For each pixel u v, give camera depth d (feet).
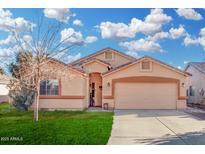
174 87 84.89
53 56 62.49
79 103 79.05
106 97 84.99
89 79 93.71
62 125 50.67
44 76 60.49
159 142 38.83
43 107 79.05
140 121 57.77
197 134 44.34
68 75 71.82
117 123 54.90
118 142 38.75
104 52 101.04
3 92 106.01
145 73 84.99
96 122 54.44
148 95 84.89
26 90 75.25
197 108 90.27
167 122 56.54
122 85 85.15
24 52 60.03
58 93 79.15
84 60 99.35
